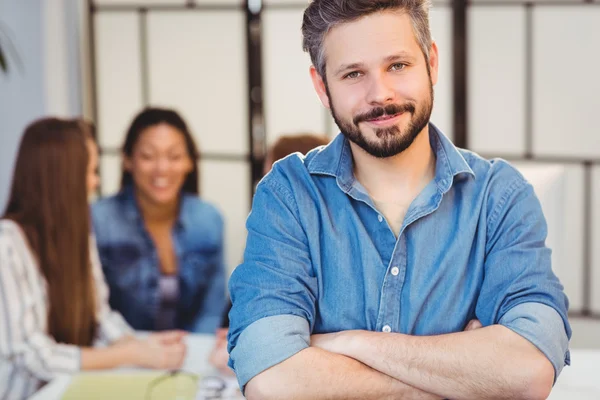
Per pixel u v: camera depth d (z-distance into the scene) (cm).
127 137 282
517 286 126
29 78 363
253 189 365
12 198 216
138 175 280
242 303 127
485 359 121
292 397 122
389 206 130
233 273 132
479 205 129
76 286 216
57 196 212
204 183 372
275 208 131
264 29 355
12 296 205
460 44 335
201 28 362
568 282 342
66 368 203
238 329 127
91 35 374
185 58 366
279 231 129
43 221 212
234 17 358
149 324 286
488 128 340
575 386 168
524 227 129
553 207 171
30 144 213
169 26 366
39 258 211
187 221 288
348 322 129
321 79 125
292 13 351
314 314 129
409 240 128
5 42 360
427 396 124
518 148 338
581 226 337
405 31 117
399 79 117
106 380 189
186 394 181
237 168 367
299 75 354
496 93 337
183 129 283
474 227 128
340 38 118
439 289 128
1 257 204
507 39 332
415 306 127
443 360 122
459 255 128
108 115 377
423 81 119
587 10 322
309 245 129
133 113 374
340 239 129
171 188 281
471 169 130
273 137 361
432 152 132
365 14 116
